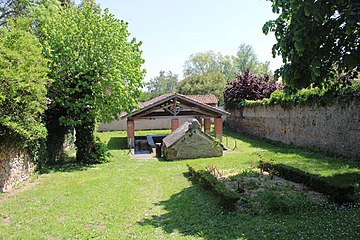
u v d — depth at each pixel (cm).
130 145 1856
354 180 806
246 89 2641
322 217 557
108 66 1384
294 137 1644
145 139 2439
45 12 1584
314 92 1405
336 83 815
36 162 1181
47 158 1345
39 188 933
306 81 723
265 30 759
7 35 923
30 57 911
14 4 1825
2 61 823
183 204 706
